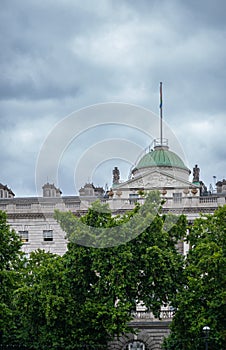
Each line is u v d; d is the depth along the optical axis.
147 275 88.69
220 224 92.19
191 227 94.94
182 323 89.69
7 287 92.25
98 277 90.44
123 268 86.75
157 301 88.25
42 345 90.62
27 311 88.88
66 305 87.56
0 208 125.31
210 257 86.75
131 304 86.50
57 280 88.44
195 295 88.25
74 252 88.88
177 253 93.62
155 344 107.62
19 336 91.56
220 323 87.50
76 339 89.00
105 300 87.75
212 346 88.50
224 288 87.06
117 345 107.19
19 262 97.31
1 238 95.56
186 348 89.81
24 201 126.50
